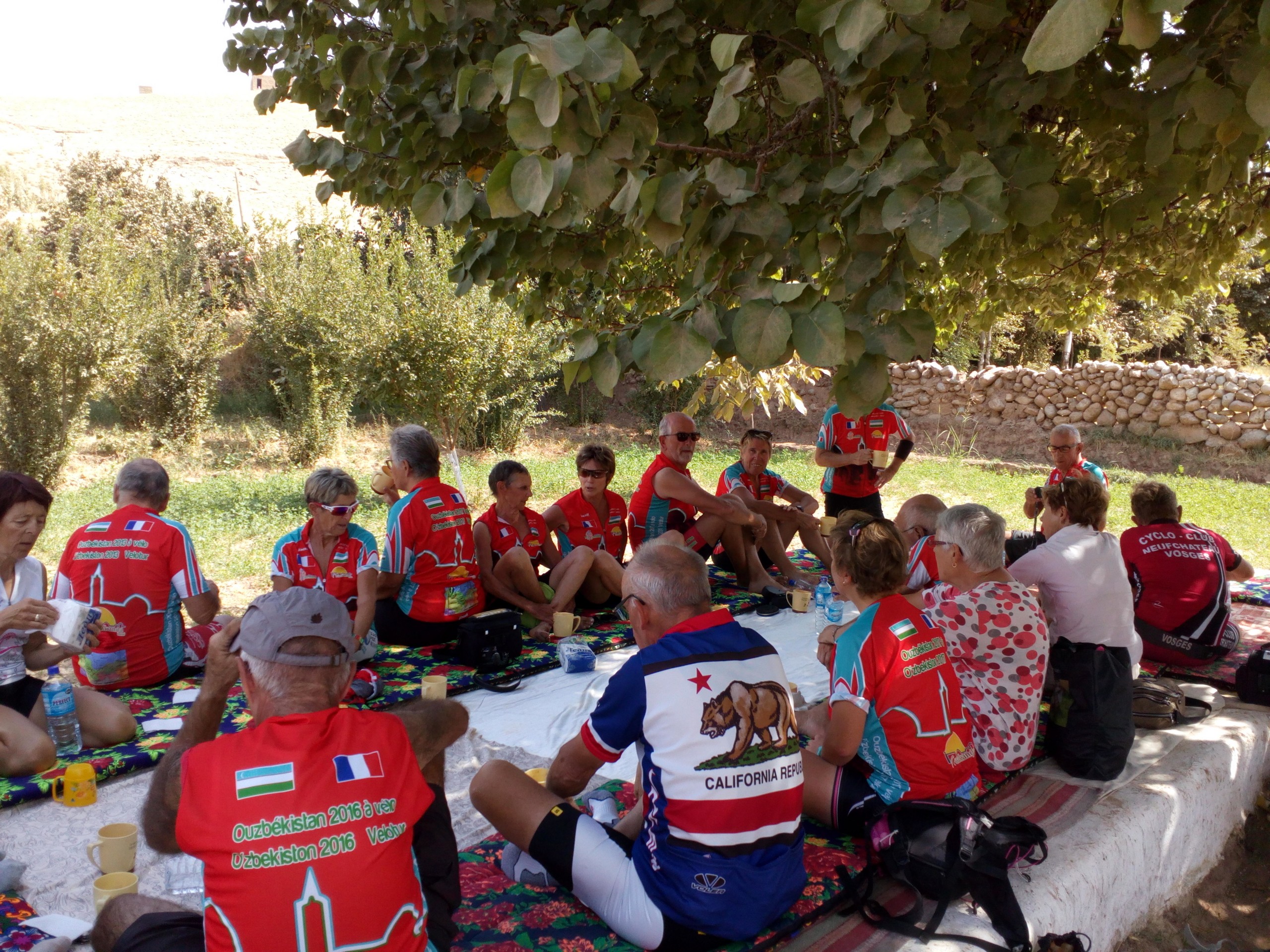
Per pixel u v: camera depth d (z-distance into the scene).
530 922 2.81
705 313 2.50
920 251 2.54
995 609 3.63
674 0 3.14
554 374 16.95
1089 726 3.82
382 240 13.48
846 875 2.96
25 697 3.92
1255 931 3.86
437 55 3.62
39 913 2.92
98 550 4.58
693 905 2.49
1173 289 6.13
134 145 31.33
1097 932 3.33
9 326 11.07
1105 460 16.50
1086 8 1.62
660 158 3.46
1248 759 4.45
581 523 6.45
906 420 19.39
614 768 3.99
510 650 5.17
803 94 2.65
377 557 4.95
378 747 1.99
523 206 2.33
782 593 6.46
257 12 4.47
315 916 1.78
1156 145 2.76
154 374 13.79
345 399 14.43
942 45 2.76
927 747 3.06
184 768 1.90
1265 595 7.14
